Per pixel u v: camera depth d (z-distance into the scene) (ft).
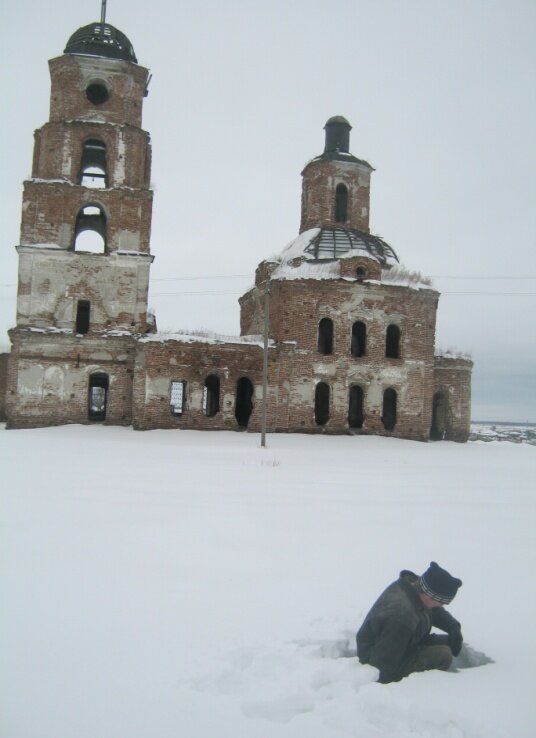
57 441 76.84
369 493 41.39
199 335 106.93
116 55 107.65
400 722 11.79
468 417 120.98
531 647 15.90
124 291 104.88
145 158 111.14
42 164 105.60
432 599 14.98
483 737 11.37
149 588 19.17
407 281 113.39
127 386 103.76
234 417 102.47
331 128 124.88
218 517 30.55
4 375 116.67
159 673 13.43
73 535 25.80
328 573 21.29
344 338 108.17
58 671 13.47
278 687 12.74
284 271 111.04
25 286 102.01
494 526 30.78
